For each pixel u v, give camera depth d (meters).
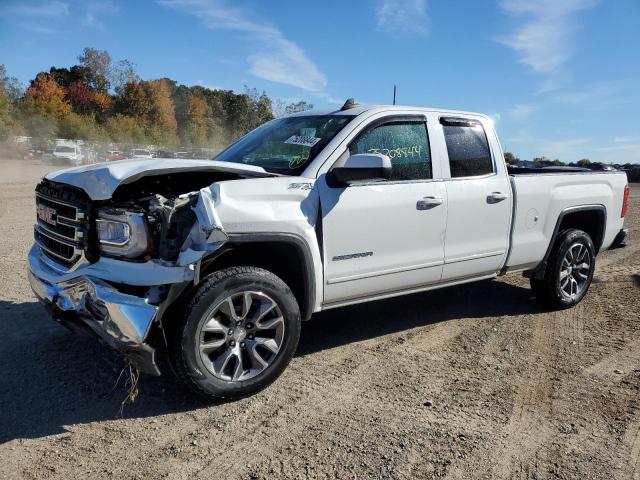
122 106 79.94
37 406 3.65
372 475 2.99
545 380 4.20
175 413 3.62
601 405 3.82
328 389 4.00
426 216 4.69
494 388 4.06
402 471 3.03
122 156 52.31
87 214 3.62
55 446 3.21
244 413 3.63
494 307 6.09
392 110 4.70
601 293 6.67
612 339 5.09
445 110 5.12
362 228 4.32
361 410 3.70
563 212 5.81
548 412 3.71
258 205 3.79
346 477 2.97
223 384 3.67
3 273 6.70
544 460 3.16
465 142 5.12
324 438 3.34
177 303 3.56
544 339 5.09
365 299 4.56
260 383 3.83
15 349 4.52
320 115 4.90
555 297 5.86
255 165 4.56
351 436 3.37
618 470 3.08
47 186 4.15
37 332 4.88
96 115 78.75
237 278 3.65
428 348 4.84
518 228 5.43
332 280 4.22
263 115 77.44
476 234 5.09
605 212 6.29
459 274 5.09
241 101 82.81
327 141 4.37
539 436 3.41
